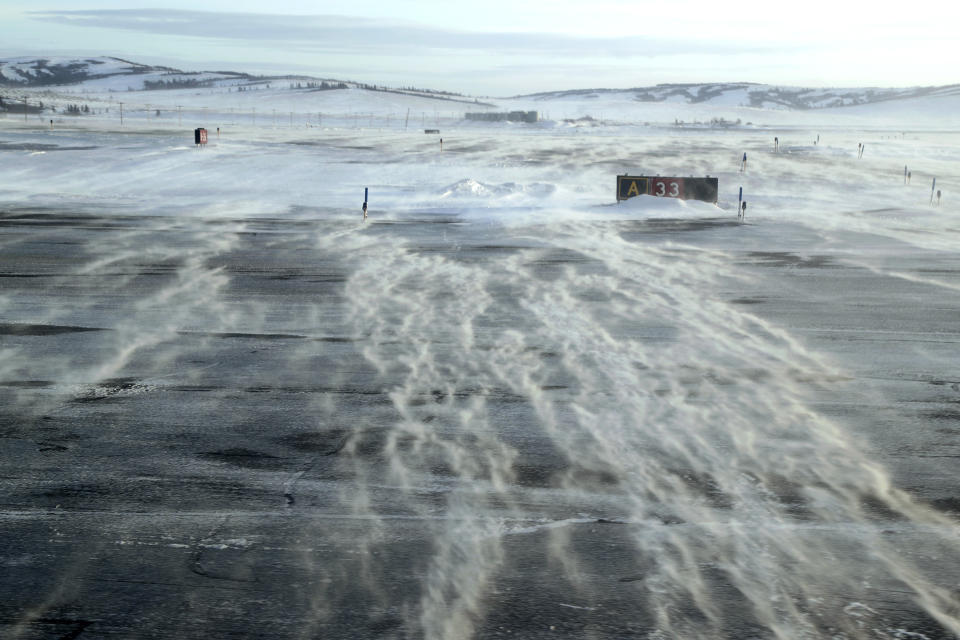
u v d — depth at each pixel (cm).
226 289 1590
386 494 677
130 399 931
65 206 2973
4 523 619
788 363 1100
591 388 981
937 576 547
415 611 504
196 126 10688
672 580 541
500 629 484
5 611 501
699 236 2420
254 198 3312
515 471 726
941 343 1212
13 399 930
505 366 1077
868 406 918
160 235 2309
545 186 3569
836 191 3828
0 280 1652
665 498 670
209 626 486
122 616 496
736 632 482
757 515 639
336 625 488
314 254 2019
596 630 484
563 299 1521
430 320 1345
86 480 703
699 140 8900
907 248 2205
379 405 915
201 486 691
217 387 980
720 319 1368
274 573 548
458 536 602
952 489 690
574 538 599
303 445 790
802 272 1833
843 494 679
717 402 930
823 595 523
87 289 1576
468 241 2270
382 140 7700
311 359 1109
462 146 6869
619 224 2686
